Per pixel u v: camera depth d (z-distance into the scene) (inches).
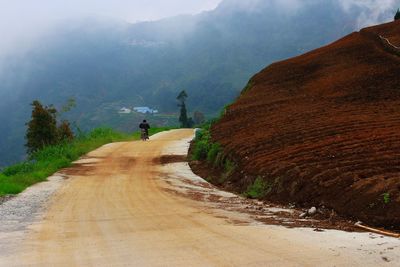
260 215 470.0
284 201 550.3
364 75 1282.0
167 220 446.9
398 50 1473.9
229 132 1045.8
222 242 345.4
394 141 651.5
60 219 468.1
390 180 446.9
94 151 1258.0
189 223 427.5
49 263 304.0
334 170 540.7
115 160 1071.6
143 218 462.6
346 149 644.7
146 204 555.8
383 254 298.5
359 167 542.0
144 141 1514.5
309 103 1119.6
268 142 809.5
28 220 465.4
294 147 724.7
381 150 611.8
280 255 304.3
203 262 295.7
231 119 1206.9
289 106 1140.5
